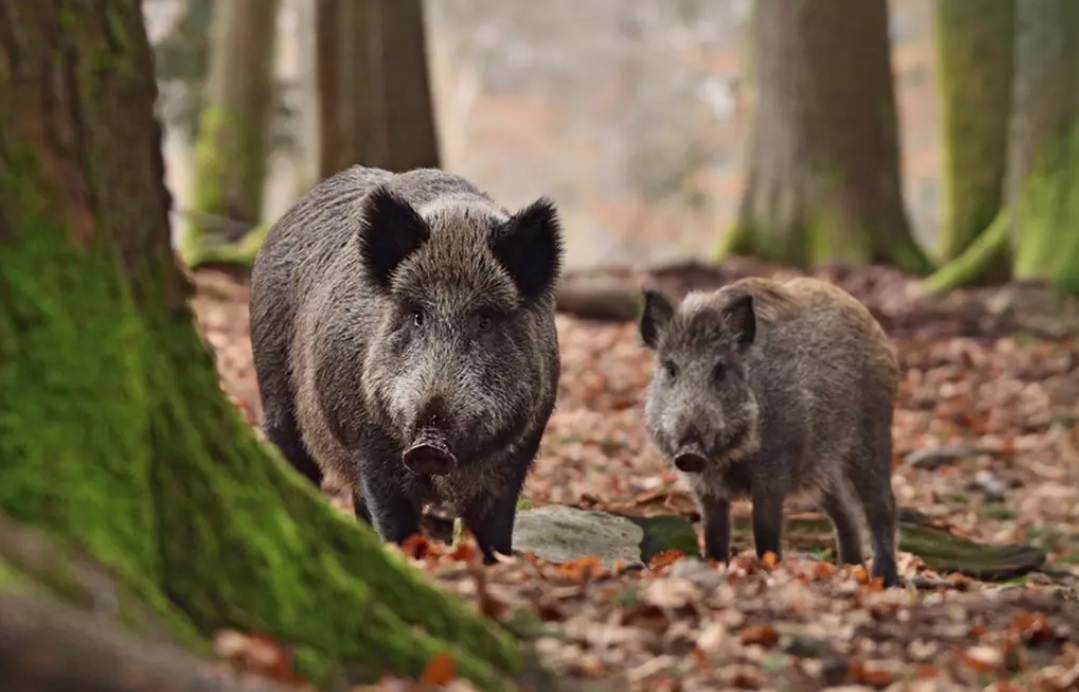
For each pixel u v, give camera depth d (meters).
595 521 13.73
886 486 15.13
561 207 91.44
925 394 26.19
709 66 86.62
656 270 36.09
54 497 6.88
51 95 7.41
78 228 7.43
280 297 13.09
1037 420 24.67
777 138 39.22
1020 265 33.97
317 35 34.88
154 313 7.81
